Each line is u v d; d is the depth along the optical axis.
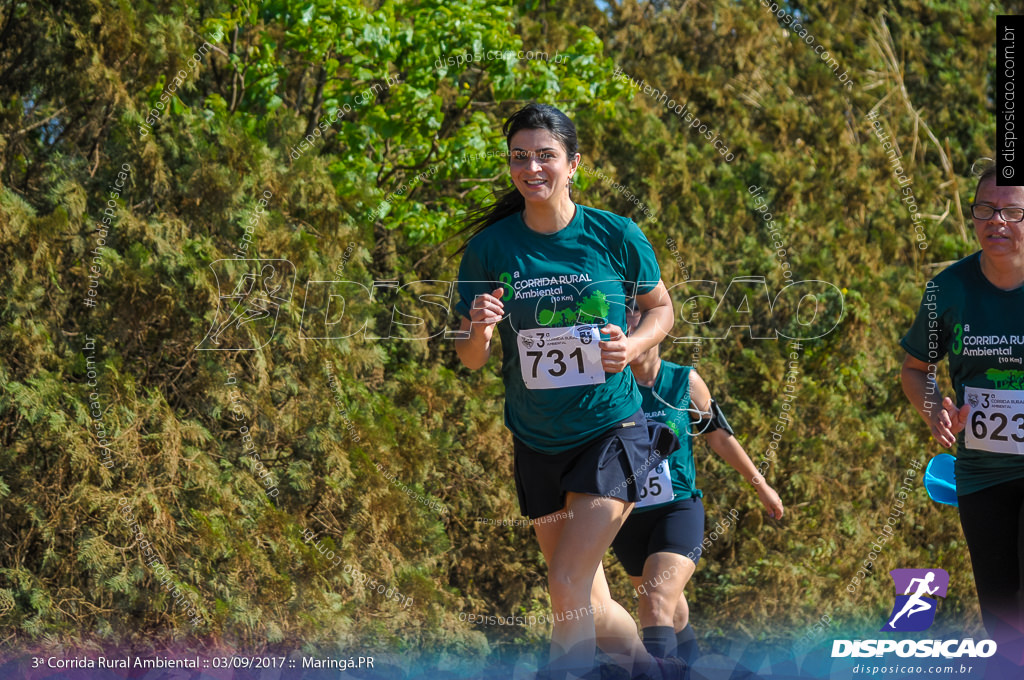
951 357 12.23
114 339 14.61
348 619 14.31
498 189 19.45
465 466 17.31
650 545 12.82
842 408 19.59
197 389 15.02
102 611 13.38
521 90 19.31
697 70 24.94
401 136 18.34
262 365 14.73
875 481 19.88
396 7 19.38
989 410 11.80
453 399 17.73
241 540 14.14
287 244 15.66
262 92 18.25
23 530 13.52
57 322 14.27
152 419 14.22
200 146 15.24
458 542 17.28
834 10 28.39
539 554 17.44
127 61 15.35
